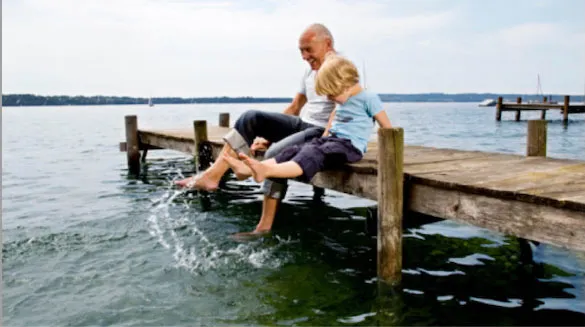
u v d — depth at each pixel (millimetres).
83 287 3686
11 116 63000
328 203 6578
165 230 5152
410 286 3707
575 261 4207
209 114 67312
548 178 3412
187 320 3154
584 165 3990
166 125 31312
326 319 3164
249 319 3162
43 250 4523
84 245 4664
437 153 5023
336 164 4070
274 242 4730
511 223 2990
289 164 3766
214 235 4953
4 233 5051
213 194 7059
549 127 27516
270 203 4773
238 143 4387
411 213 3984
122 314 3248
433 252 4496
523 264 4160
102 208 6254
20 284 3742
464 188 3234
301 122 4707
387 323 3113
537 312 3277
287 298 3482
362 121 4125
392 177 3420
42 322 3146
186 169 9914
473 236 4977
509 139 19469
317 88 4105
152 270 4008
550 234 2783
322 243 4730
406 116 51219
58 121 42969
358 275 3908
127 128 9391
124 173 9484
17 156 12773
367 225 4504
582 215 2625
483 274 3949
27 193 7438
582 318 3180
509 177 3482
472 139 19547
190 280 3797
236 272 3959
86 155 12914
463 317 3207
